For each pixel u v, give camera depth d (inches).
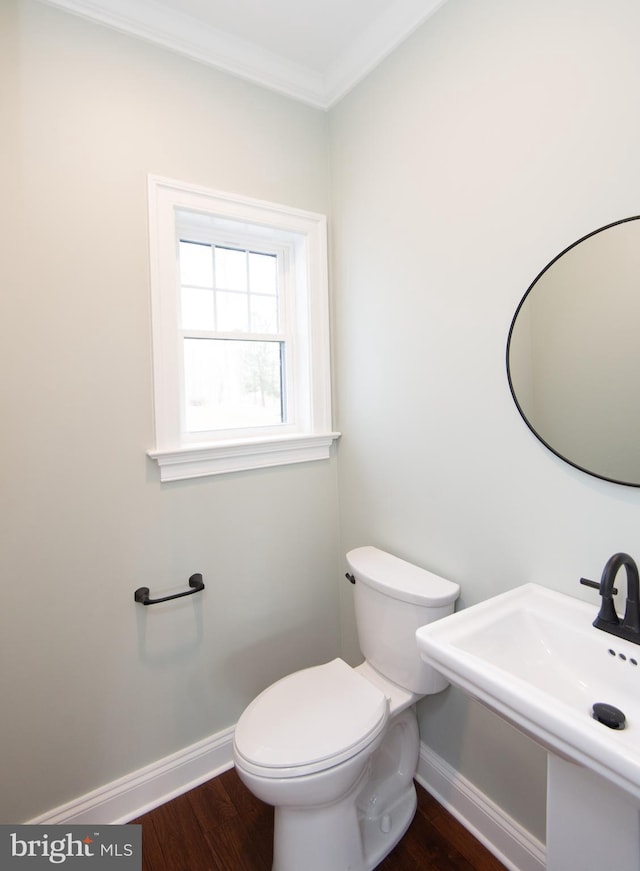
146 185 56.6
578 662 38.0
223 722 66.4
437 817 57.1
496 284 48.7
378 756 59.1
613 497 39.9
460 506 54.9
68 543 53.4
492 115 47.9
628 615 36.4
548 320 43.6
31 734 52.0
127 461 56.8
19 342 49.7
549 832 36.2
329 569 77.0
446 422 55.9
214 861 52.2
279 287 74.6
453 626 39.5
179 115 59.1
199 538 63.1
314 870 45.7
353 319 70.8
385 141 62.2
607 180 38.5
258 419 73.6
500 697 31.5
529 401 45.7
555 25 41.5
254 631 68.9
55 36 50.7
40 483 51.5
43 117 50.1
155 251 57.4
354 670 58.9
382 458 66.9
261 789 43.3
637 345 37.2
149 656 59.6
